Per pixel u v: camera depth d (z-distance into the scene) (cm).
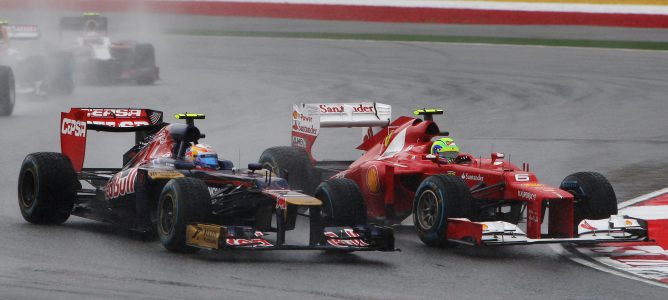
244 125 8031
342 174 4894
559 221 4075
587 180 4244
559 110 8962
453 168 4425
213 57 13450
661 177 5950
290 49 14038
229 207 3972
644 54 12756
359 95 9875
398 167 4500
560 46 13625
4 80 8356
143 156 4319
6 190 5188
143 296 3172
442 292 3359
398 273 3628
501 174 4206
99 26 11762
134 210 4159
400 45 14175
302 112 5219
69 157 4488
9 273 3428
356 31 15838
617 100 9519
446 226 4019
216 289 3281
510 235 3903
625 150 6981
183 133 4169
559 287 3478
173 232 3719
